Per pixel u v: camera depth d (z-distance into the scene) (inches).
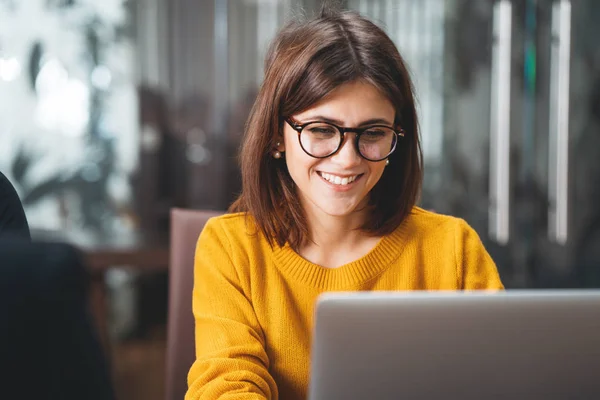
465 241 50.9
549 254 159.5
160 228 154.6
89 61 149.9
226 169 155.2
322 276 47.8
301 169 43.8
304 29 44.3
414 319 29.1
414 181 48.5
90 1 149.1
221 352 43.9
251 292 48.3
